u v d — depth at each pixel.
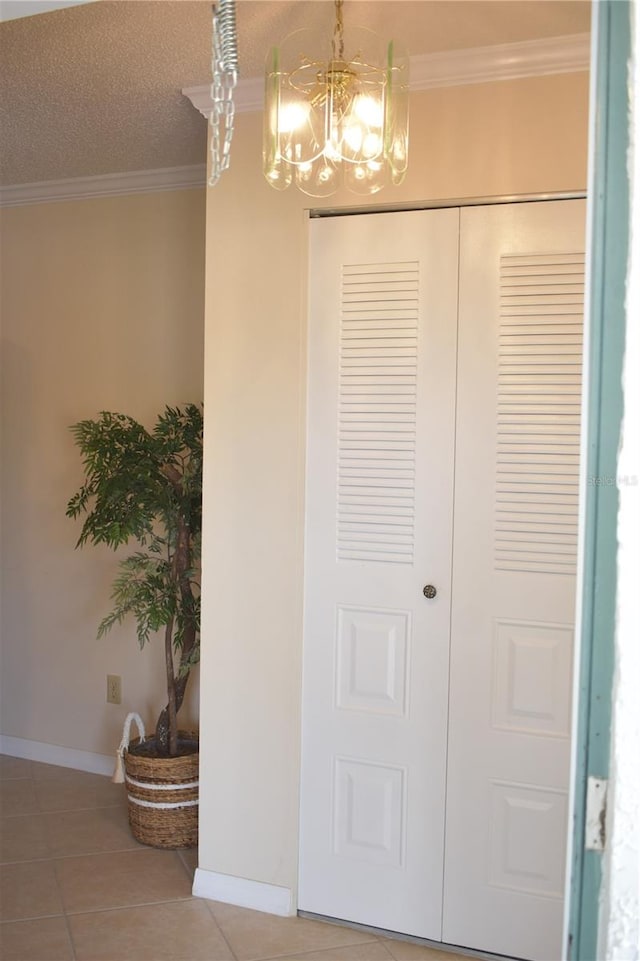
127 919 2.53
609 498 0.94
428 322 2.39
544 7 2.02
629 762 0.94
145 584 2.94
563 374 2.27
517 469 2.32
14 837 3.05
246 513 2.58
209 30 2.16
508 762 2.35
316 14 2.06
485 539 2.35
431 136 2.34
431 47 2.24
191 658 2.99
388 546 2.45
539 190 2.26
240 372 2.58
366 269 2.44
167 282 3.47
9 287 3.80
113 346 3.59
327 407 2.50
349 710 2.50
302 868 2.57
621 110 0.93
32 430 3.78
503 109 2.28
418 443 2.41
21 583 3.82
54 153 3.22
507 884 2.36
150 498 2.87
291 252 2.50
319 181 1.92
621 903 0.95
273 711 2.57
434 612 2.41
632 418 0.93
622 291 0.93
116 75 2.46
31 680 3.82
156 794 2.95
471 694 2.38
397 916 2.47
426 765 2.43
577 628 0.95
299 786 2.56
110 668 3.64
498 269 2.31
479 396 2.35
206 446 2.62
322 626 2.53
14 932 2.44
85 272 3.63
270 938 2.45
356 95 1.72
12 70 2.43
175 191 3.44
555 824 2.31
